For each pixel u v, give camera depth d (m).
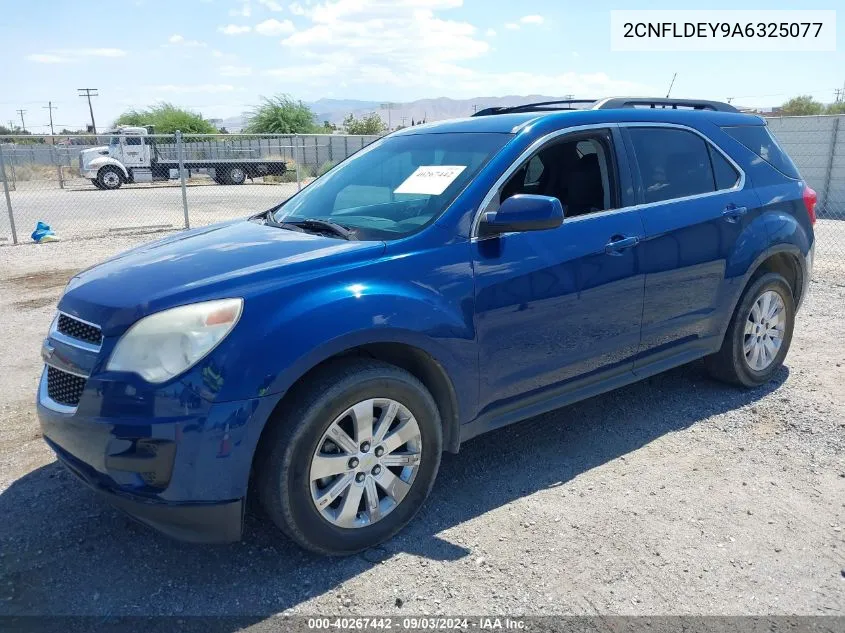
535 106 4.69
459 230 3.36
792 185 5.00
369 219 3.64
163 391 2.64
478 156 3.68
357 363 2.99
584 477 3.80
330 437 2.93
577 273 3.69
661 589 2.87
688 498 3.57
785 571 2.98
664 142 4.32
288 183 31.56
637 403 4.79
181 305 2.75
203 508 2.71
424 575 2.97
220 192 26.05
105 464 2.72
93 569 3.03
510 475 3.83
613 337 3.97
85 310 2.93
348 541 3.05
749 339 4.84
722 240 4.43
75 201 22.27
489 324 3.38
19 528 3.34
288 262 3.02
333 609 2.77
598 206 3.98
